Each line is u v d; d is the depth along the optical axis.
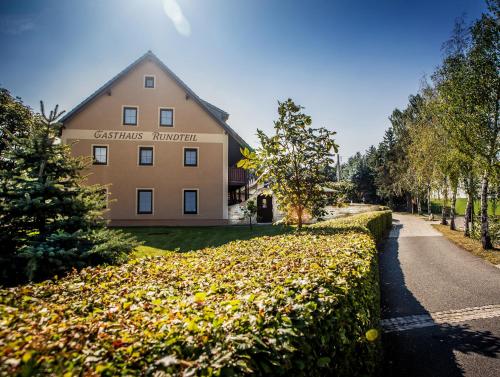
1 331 2.35
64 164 8.73
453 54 15.42
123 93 22.17
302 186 10.12
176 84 22.59
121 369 1.84
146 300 3.40
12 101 25.66
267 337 2.24
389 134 52.78
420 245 16.36
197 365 1.87
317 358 2.58
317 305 2.94
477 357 4.71
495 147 13.84
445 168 18.09
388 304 7.30
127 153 21.86
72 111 21.30
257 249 6.33
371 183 60.66
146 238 16.50
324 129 9.91
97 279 4.41
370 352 3.79
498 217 18.05
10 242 7.44
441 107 15.38
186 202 22.27
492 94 13.73
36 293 3.68
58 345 2.05
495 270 10.59
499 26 13.09
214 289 3.47
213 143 22.67
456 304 7.16
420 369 4.44
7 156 8.29
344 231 9.35
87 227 8.23
